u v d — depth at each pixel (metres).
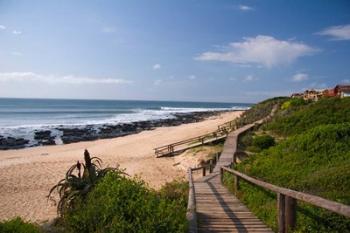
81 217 7.42
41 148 40.91
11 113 106.19
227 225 8.88
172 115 106.69
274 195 10.33
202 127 55.53
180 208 8.69
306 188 10.93
